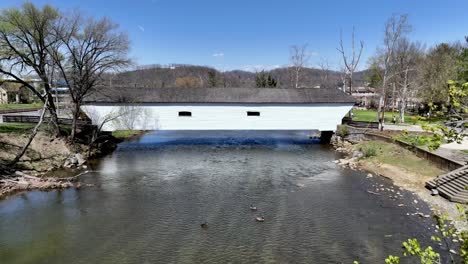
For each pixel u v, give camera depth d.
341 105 31.22
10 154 21.08
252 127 31.00
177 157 26.06
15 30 21.12
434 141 3.96
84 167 22.11
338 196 16.41
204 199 16.08
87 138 28.20
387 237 11.93
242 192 17.16
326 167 22.59
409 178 18.97
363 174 20.61
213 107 30.52
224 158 25.75
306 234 12.30
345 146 29.94
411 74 47.47
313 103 31.03
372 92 78.56
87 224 13.13
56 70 25.64
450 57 39.69
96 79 25.59
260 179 19.62
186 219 13.67
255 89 33.09
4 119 29.36
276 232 12.48
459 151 20.75
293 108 31.03
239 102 30.48
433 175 18.59
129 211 14.49
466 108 3.92
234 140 34.91
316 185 18.34
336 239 11.87
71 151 24.36
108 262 10.42
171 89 32.22
